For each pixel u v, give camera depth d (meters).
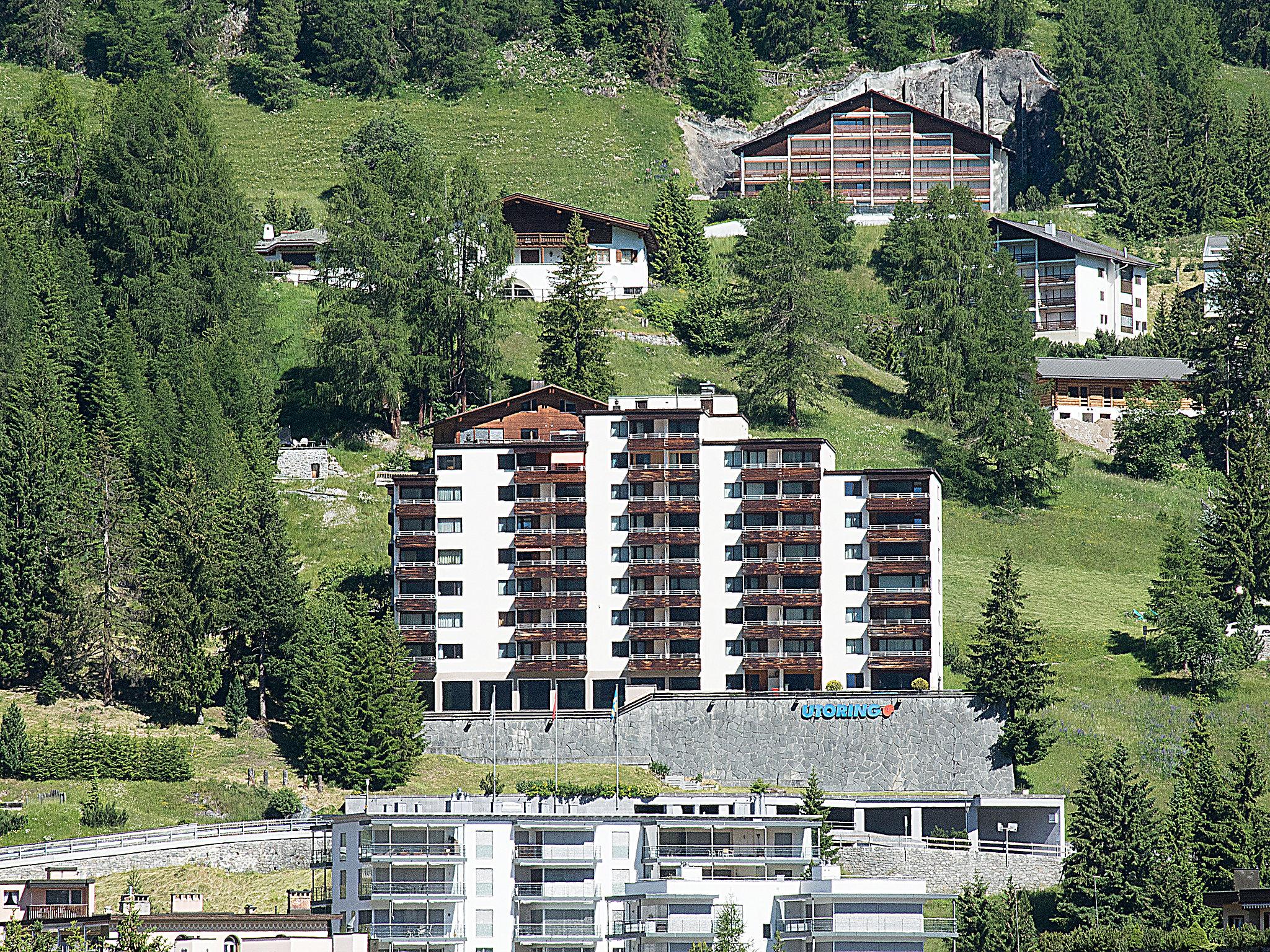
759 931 183.50
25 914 178.25
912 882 183.62
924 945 181.38
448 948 185.25
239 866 196.00
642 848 190.50
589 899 187.38
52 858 189.38
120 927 154.00
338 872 190.00
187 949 168.00
